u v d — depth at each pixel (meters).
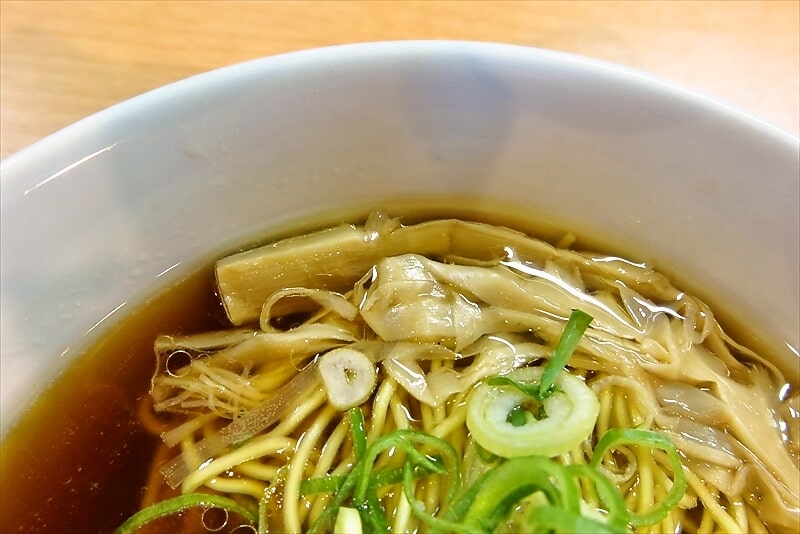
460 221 0.12
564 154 0.11
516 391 0.11
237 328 0.12
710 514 0.11
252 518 0.11
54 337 0.11
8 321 0.10
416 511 0.10
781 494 0.11
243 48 0.14
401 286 0.12
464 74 0.10
